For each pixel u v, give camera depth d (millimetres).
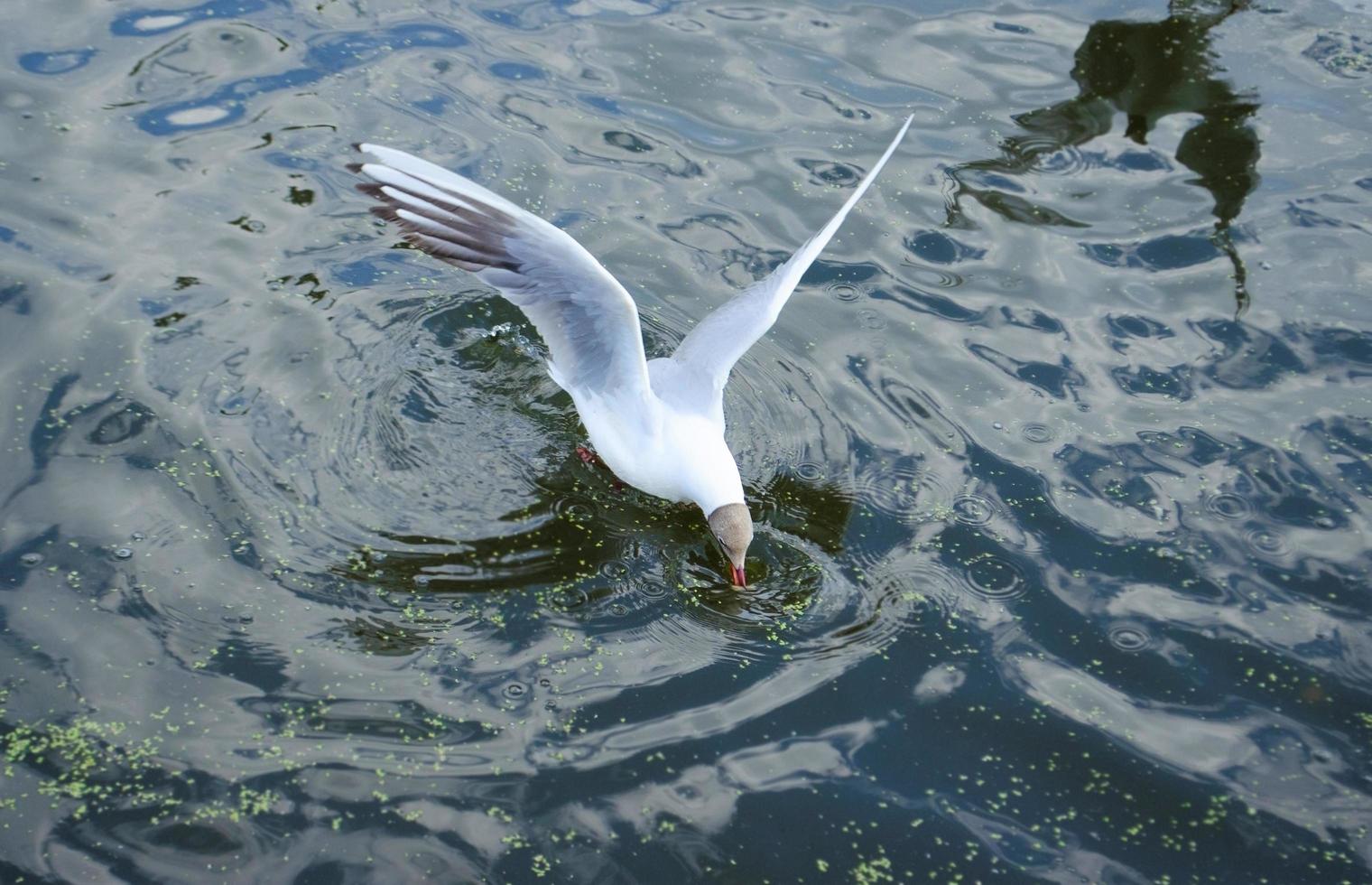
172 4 8969
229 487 5969
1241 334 7301
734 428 6641
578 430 6621
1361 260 7828
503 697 5191
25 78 8195
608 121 8484
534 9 9422
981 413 6777
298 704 5086
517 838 4676
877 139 8562
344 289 7113
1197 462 6520
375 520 5930
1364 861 4848
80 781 4742
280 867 4516
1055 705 5359
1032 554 6043
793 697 5309
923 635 5637
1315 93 9188
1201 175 8430
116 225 7285
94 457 6027
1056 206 8141
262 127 8055
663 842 4707
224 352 6629
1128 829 4910
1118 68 9297
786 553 6000
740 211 7930
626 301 5734
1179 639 5672
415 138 8102
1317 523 6234
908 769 5059
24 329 6586
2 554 5551
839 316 7355
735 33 9422
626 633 5539
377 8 9203
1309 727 5324
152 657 5219
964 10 9859
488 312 7145
